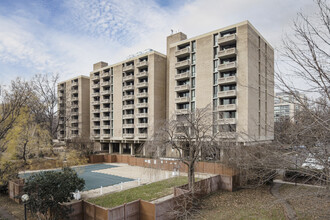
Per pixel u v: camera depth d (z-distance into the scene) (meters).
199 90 35.59
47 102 35.81
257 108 33.19
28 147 19.62
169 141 19.19
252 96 31.70
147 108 44.84
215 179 20.52
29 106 21.33
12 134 18.06
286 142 9.87
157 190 20.23
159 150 19.53
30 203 12.33
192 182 17.12
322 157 7.71
